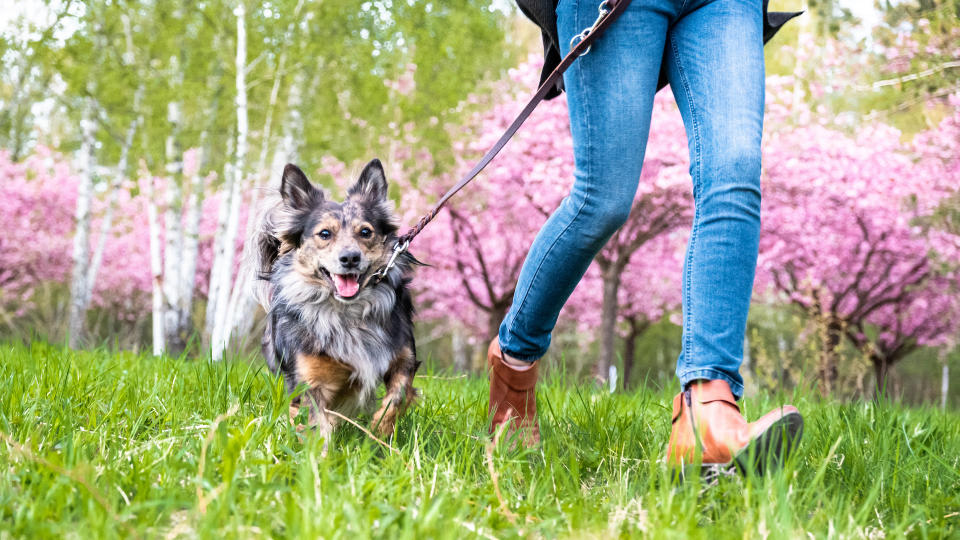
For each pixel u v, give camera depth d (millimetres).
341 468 2055
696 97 2283
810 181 15008
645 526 1687
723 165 2184
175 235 14719
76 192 26406
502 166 16250
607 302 15836
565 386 4461
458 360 25094
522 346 2662
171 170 14484
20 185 25062
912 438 2875
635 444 2676
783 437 1958
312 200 3684
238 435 2078
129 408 2830
